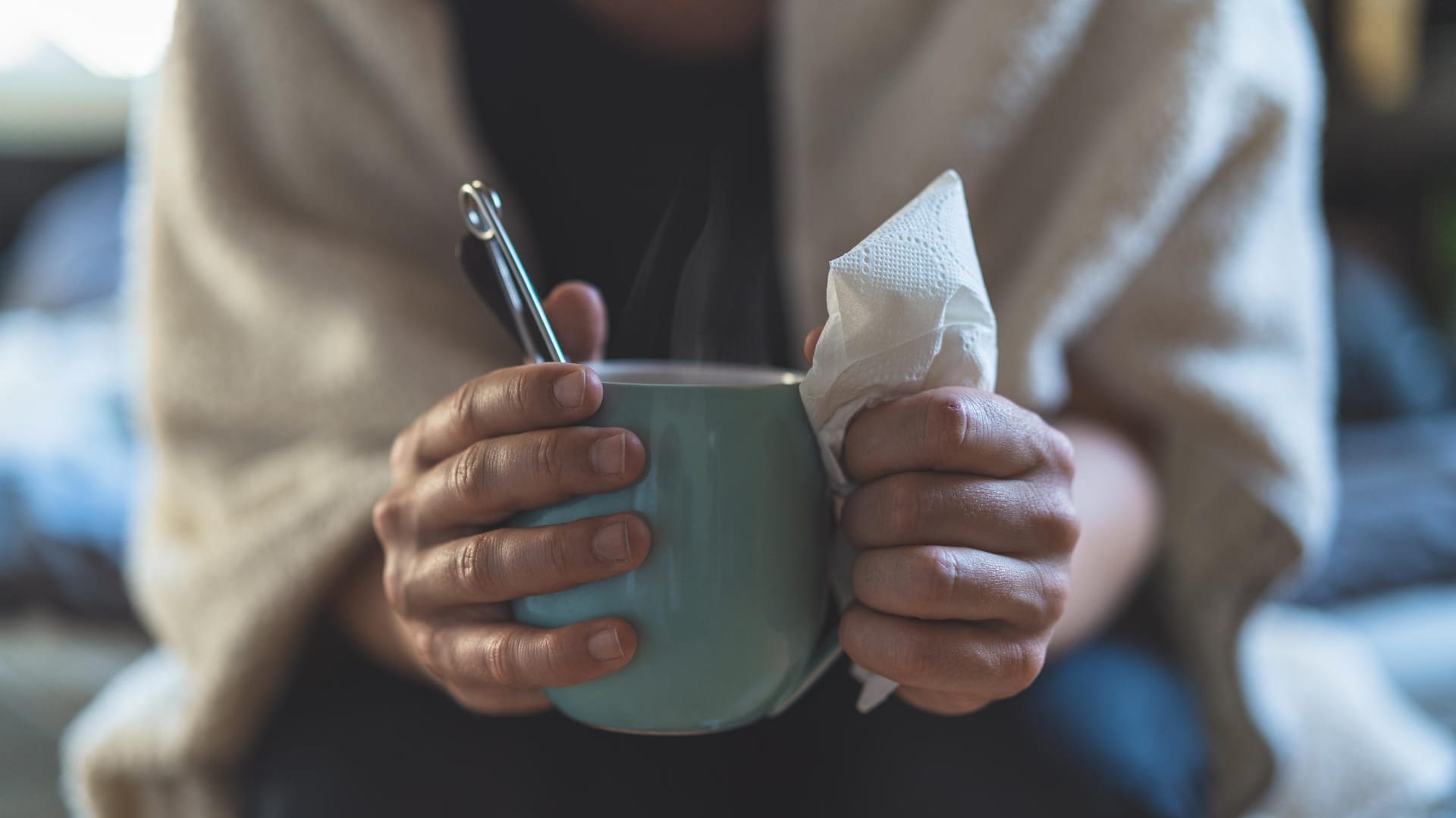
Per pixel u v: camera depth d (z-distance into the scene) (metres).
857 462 0.50
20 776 1.04
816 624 0.51
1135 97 0.71
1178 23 0.71
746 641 0.49
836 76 0.74
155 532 0.76
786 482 0.49
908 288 0.48
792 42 0.74
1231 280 0.72
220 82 0.77
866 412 0.50
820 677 0.65
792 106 0.74
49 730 1.05
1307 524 0.71
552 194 0.80
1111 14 0.72
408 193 0.76
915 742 0.63
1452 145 1.77
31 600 1.10
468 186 0.50
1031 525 0.49
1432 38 1.76
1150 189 0.70
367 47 0.74
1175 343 0.73
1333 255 1.57
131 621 1.10
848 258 0.49
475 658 0.51
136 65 2.24
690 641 0.49
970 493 0.48
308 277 0.74
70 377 1.48
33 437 1.25
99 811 0.72
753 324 0.65
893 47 0.74
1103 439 0.72
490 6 0.76
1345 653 0.93
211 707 0.68
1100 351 0.74
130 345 1.39
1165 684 0.69
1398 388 1.45
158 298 0.78
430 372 0.72
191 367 0.76
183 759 0.69
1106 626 0.73
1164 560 0.75
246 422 0.75
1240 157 0.73
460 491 0.49
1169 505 0.74
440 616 0.52
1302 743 0.85
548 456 0.48
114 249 1.90
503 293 0.52
